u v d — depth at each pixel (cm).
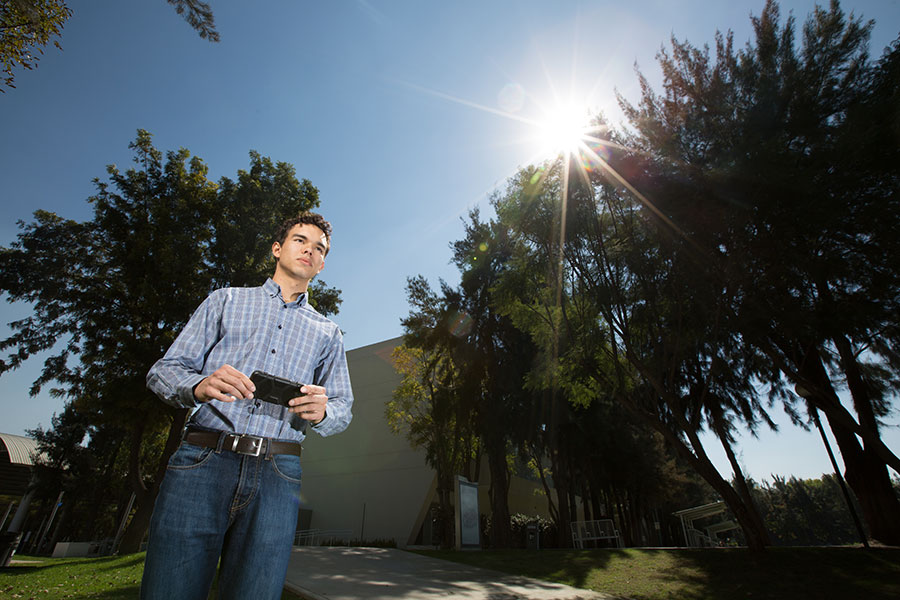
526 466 3466
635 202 1189
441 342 2144
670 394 1222
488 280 2136
